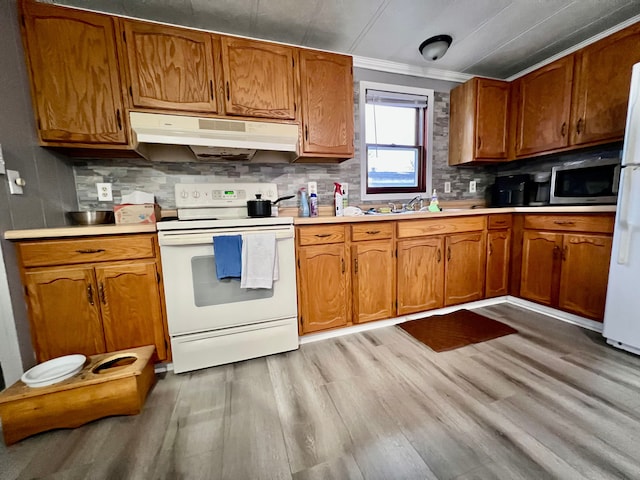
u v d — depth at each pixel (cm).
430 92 267
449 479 92
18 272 133
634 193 155
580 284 198
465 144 262
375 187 265
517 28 202
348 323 200
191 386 148
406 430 113
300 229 180
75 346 145
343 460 101
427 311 230
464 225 229
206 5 170
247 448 107
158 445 110
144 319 155
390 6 175
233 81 178
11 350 130
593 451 100
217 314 163
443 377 148
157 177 201
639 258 156
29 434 114
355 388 141
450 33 206
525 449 102
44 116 151
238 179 218
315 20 187
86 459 104
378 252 203
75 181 186
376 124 260
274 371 160
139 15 178
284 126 191
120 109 161
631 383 137
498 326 205
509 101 261
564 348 172
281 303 176
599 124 199
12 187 133
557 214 210
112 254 147
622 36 184
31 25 145
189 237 152
